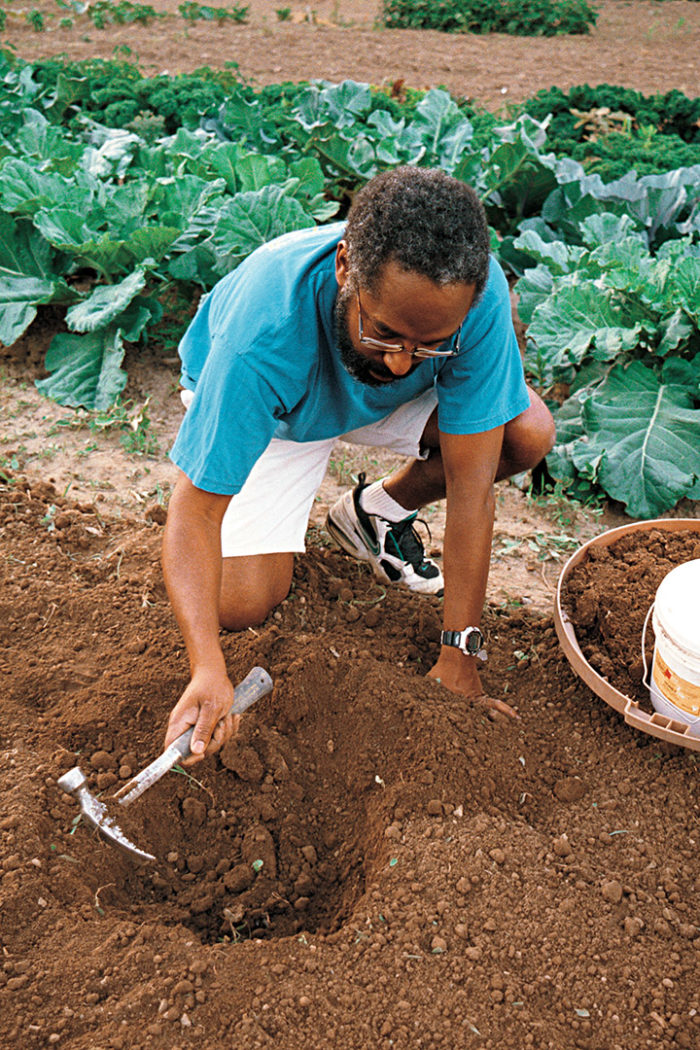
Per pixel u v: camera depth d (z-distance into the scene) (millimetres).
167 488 4031
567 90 9703
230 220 4652
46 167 5562
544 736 2826
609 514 4137
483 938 2227
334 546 3625
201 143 5996
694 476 4012
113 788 2594
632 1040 2066
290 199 4668
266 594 3029
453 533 2719
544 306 4434
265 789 2658
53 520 3594
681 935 2277
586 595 3049
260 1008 2082
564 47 11305
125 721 2762
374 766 2666
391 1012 2086
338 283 2211
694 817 2547
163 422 4527
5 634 3066
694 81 10062
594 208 5684
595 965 2191
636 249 4754
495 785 2605
